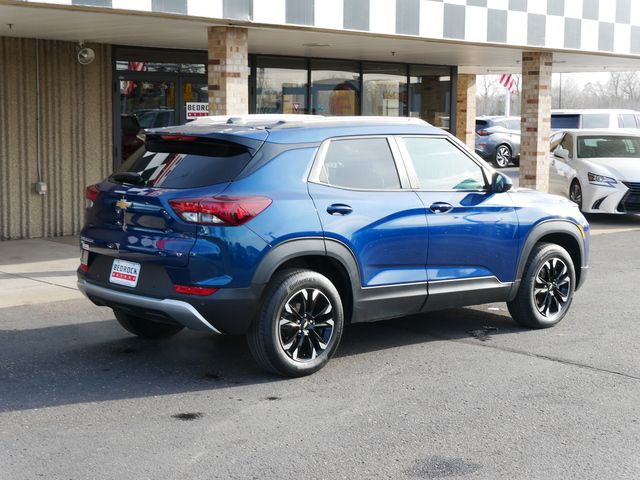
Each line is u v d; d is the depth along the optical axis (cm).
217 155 588
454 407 539
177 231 564
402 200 642
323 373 611
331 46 1384
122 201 592
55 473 433
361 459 455
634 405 546
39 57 1241
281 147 595
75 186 1297
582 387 582
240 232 561
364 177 632
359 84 1678
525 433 495
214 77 1082
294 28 1095
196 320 564
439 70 1814
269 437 486
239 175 575
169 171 595
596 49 1502
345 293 626
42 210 1270
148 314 591
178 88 1391
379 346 688
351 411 531
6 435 485
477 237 684
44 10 921
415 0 1213
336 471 439
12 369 612
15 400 546
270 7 1046
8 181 1231
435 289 662
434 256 661
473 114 2117
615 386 585
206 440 480
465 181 688
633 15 1556
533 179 1505
